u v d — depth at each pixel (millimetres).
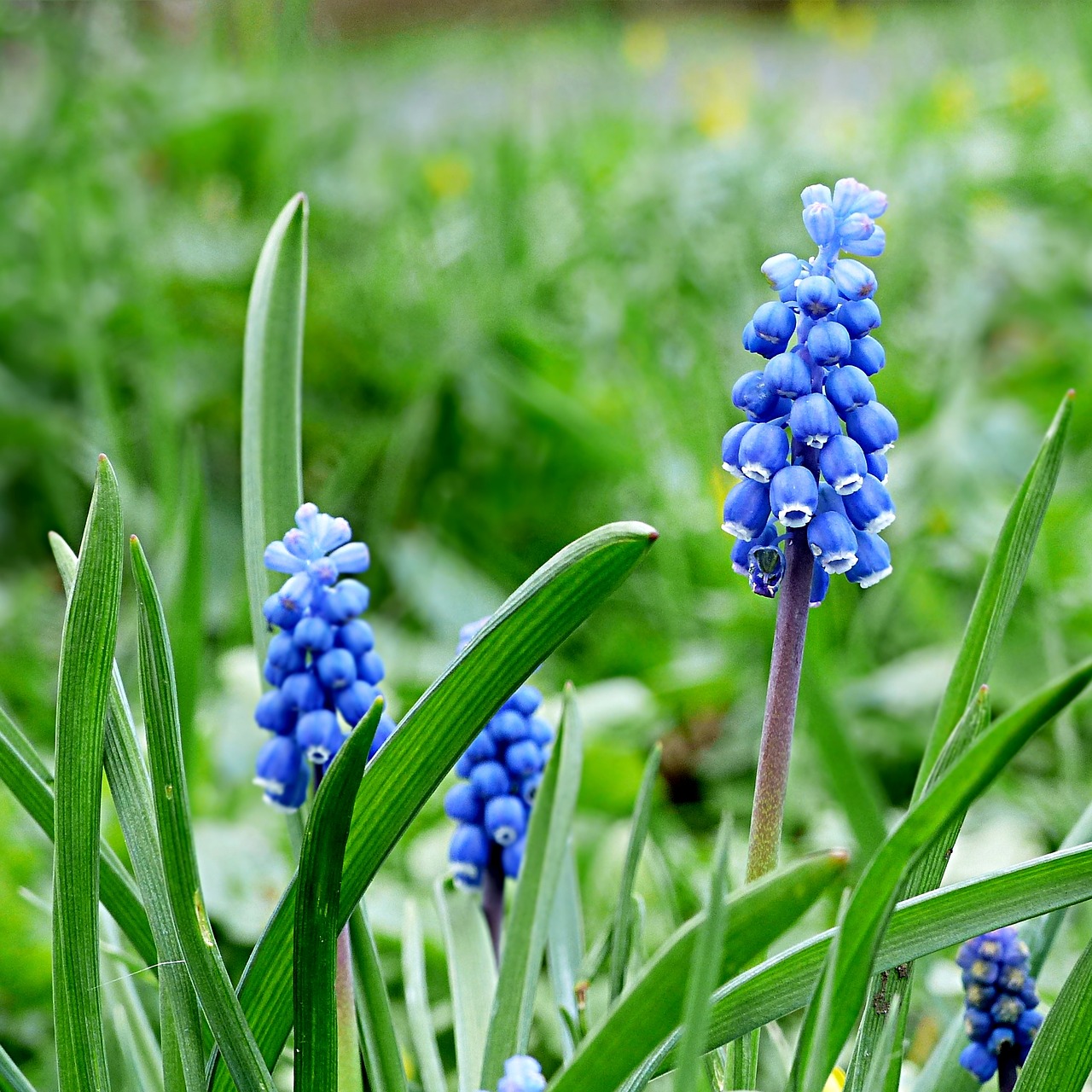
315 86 2035
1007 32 2576
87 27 1723
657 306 1383
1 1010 614
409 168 1924
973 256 1487
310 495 1188
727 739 895
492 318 1296
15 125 1783
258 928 654
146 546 958
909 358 1354
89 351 1052
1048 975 596
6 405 1146
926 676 866
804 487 456
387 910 650
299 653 490
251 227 1604
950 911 456
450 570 1039
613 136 2170
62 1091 464
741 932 435
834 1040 445
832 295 456
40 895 642
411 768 463
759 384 462
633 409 1200
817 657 800
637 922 523
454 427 1177
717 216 1625
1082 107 1958
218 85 1957
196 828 703
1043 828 725
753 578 472
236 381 1239
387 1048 496
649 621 1052
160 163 1830
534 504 1180
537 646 456
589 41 2871
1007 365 1397
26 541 1165
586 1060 443
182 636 620
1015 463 1140
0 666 915
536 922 498
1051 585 900
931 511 1066
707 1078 489
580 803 784
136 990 528
